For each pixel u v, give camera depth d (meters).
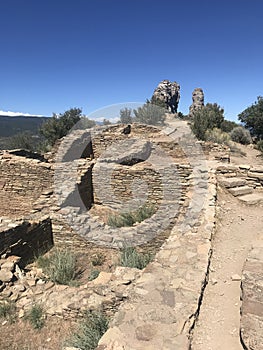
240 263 5.25
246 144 23.67
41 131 22.75
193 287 4.15
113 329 3.41
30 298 5.24
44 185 10.34
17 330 4.70
